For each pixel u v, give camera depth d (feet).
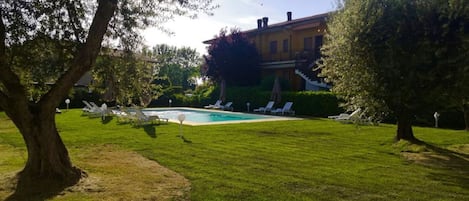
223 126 54.70
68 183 21.20
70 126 53.01
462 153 33.40
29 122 20.84
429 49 31.37
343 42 37.47
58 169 21.52
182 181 22.56
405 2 33.09
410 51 32.94
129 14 24.35
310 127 54.90
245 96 102.22
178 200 18.95
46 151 21.29
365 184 22.35
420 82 32.81
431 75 31.63
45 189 20.11
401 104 36.47
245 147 35.60
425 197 19.94
